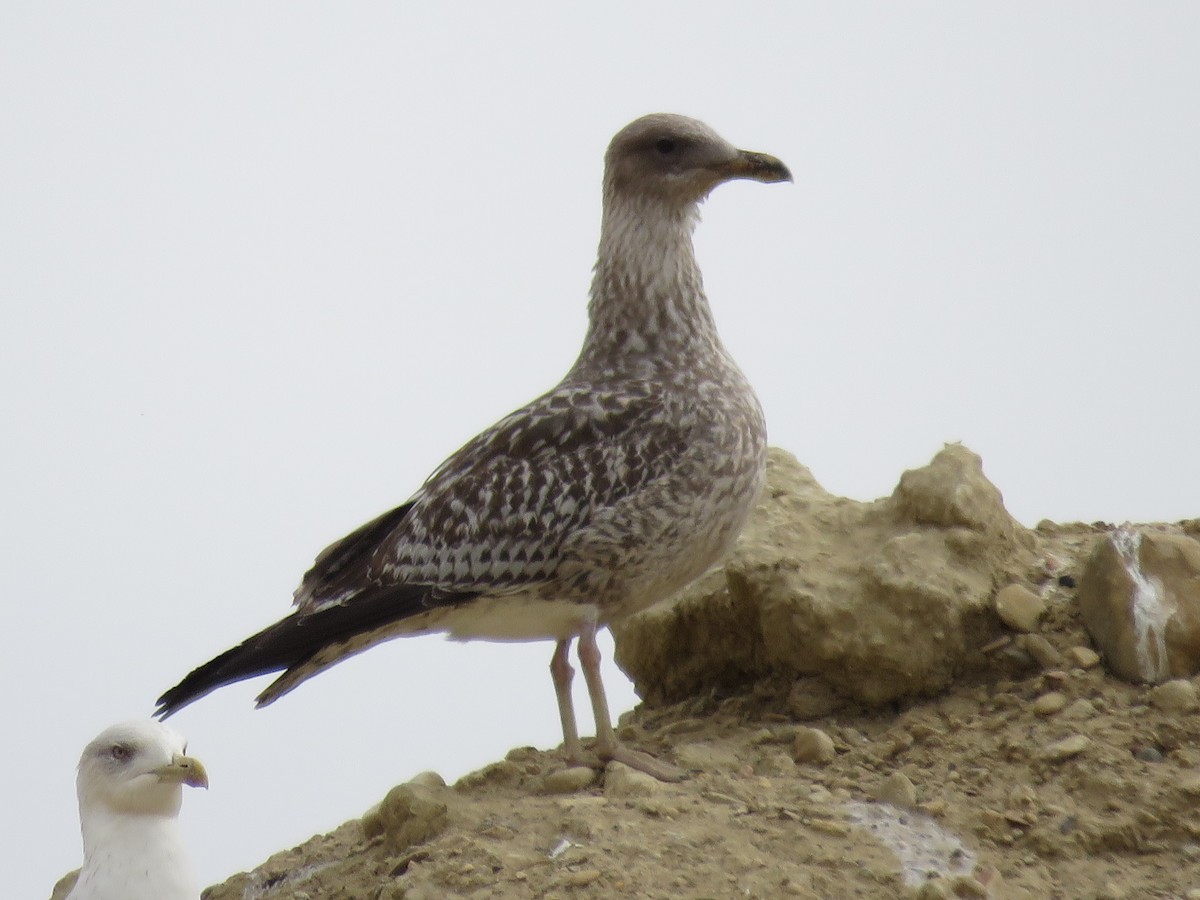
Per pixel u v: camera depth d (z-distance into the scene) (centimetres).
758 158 1331
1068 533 1468
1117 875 1089
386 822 1198
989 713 1272
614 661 1481
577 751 1281
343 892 1150
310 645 1246
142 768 1139
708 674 1423
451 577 1261
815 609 1308
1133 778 1156
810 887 1057
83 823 1166
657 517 1250
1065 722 1226
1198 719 1200
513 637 1314
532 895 1053
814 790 1192
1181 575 1270
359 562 1315
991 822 1135
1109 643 1273
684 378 1295
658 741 1347
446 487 1283
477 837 1134
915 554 1327
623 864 1075
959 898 1048
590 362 1347
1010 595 1321
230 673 1227
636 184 1332
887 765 1239
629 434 1264
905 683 1305
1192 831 1116
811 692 1338
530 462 1266
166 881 1148
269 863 1270
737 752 1287
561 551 1249
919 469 1381
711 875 1063
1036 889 1073
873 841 1117
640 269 1330
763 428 1319
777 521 1402
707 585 1396
